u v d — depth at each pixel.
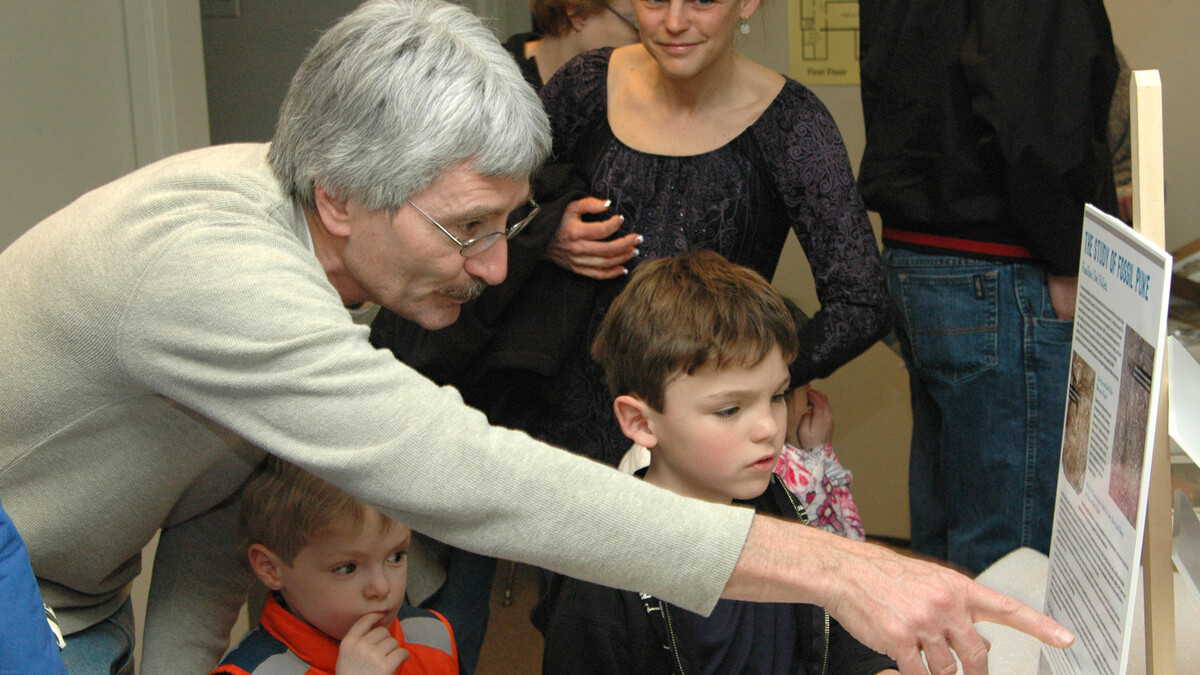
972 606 0.80
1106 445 0.82
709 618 1.14
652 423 1.19
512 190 1.02
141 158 2.21
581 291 1.62
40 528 0.98
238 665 1.18
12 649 0.67
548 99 1.71
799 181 1.56
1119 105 2.03
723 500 1.18
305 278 0.87
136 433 0.96
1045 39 1.67
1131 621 0.74
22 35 1.87
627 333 1.19
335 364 0.81
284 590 1.21
